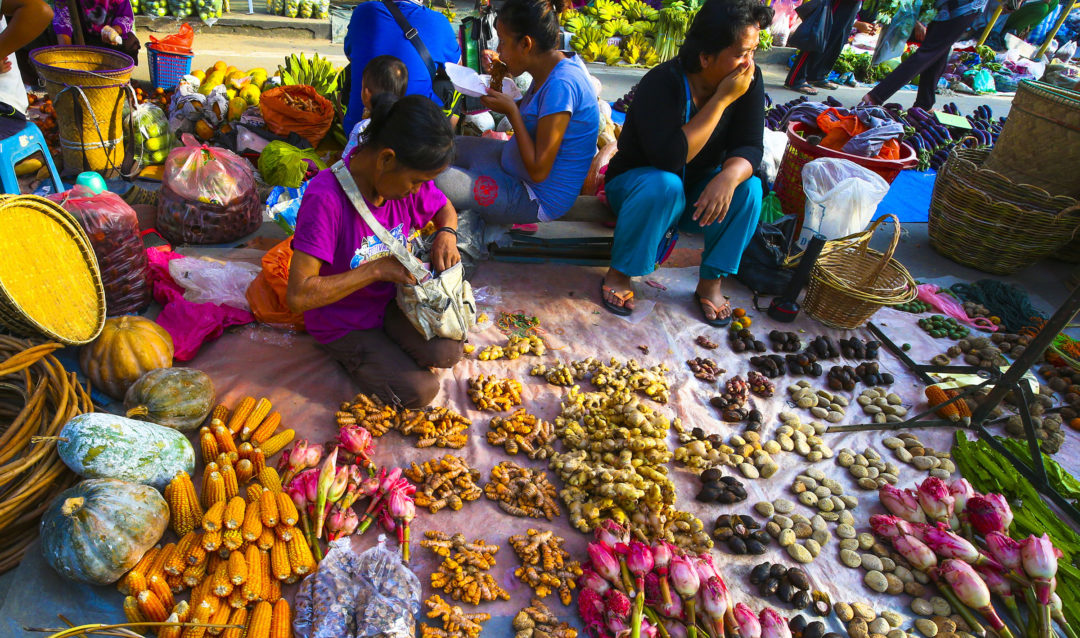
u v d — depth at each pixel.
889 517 2.80
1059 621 2.46
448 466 2.75
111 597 2.17
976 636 2.46
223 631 2.00
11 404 2.64
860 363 3.91
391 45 4.05
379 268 2.64
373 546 2.49
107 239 3.09
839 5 8.96
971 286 4.74
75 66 4.78
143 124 4.68
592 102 3.71
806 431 3.32
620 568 2.32
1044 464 3.20
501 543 2.56
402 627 2.10
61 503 2.12
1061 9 12.62
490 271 4.22
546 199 3.99
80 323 2.80
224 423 2.81
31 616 2.08
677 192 3.66
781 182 5.11
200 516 2.35
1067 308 3.06
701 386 3.56
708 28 3.28
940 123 7.27
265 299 3.38
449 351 3.10
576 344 3.71
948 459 3.27
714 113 3.47
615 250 3.92
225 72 5.64
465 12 10.08
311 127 4.96
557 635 2.21
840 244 4.16
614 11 9.87
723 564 2.61
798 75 9.35
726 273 3.98
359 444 2.71
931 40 7.52
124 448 2.32
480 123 5.32
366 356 2.96
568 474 2.80
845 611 2.47
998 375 3.47
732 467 3.08
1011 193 4.65
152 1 8.29
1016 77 11.22
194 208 3.92
